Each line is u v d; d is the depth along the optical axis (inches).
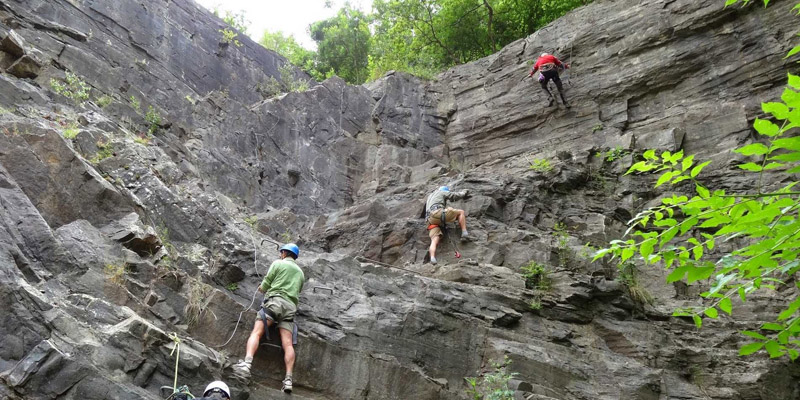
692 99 625.3
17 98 428.8
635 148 613.0
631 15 684.1
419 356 375.6
